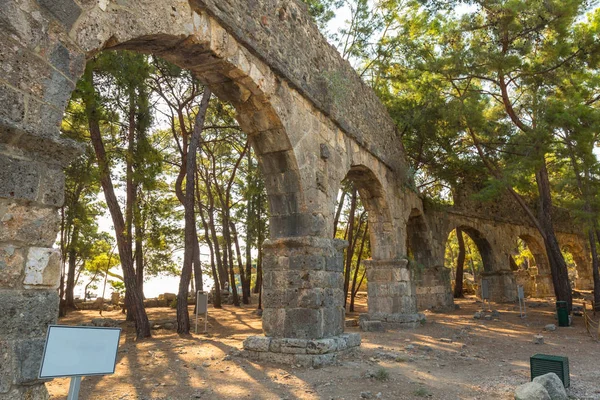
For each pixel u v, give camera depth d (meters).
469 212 23.38
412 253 20.47
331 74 10.30
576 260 33.56
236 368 7.71
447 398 6.06
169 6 5.80
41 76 3.92
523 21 14.41
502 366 8.32
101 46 4.68
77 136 12.23
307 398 5.99
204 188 26.30
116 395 6.21
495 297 24.70
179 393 6.29
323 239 8.78
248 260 27.00
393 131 15.70
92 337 3.09
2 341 3.28
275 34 8.26
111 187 11.97
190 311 20.00
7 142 3.50
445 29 15.73
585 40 14.45
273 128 8.43
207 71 7.31
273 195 9.02
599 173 14.77
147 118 12.73
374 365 8.05
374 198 14.52
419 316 14.65
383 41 16.53
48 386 6.76
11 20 3.73
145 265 21.72
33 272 3.56
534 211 27.86
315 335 8.11
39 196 3.67
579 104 13.74
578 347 10.60
